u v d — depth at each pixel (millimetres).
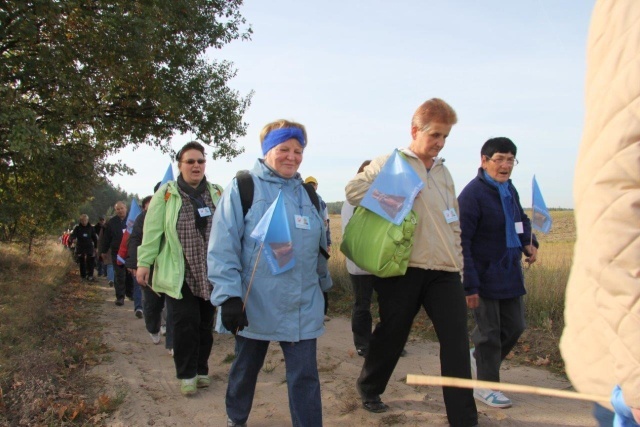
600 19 1599
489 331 4074
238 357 3555
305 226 3406
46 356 5320
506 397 4152
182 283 4480
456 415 3512
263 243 3223
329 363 5496
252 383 3605
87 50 12289
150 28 12805
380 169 3795
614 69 1526
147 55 13055
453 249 3658
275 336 3289
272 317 3281
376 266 3520
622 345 1465
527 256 4398
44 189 15383
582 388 1616
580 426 3795
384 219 3592
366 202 3615
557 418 3934
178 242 4535
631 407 1458
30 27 10727
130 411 4258
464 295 3715
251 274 3330
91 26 12078
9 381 4648
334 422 3926
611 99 1518
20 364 5031
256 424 4004
